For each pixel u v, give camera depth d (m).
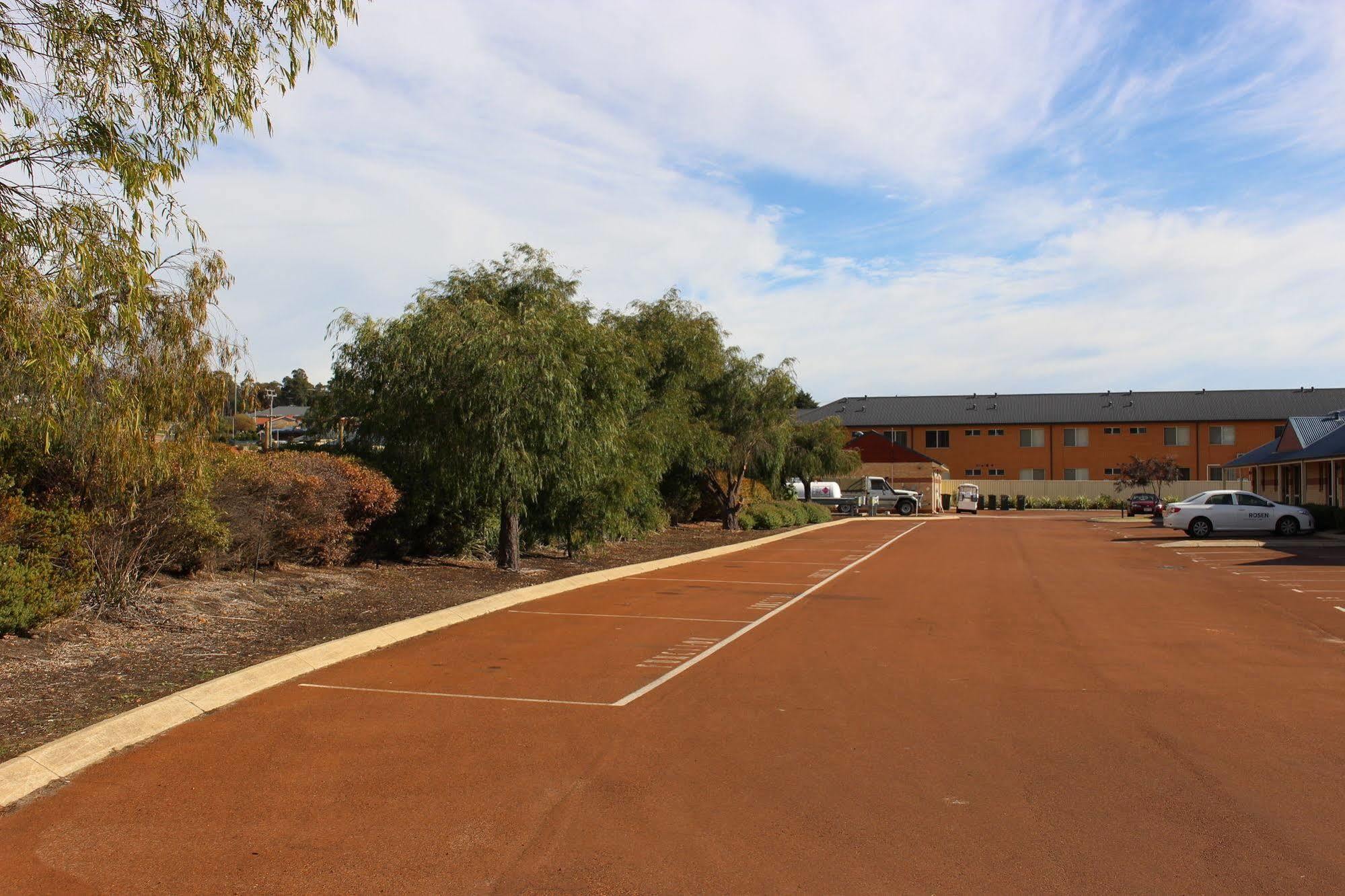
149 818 5.34
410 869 4.66
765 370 35.00
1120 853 4.83
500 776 6.08
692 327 30.30
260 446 17.48
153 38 7.71
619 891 4.43
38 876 4.60
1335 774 6.05
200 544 11.98
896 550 26.72
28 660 8.51
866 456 60.72
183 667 8.82
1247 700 8.09
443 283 18.84
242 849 4.91
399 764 6.32
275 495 13.52
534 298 17.89
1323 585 16.92
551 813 5.41
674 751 6.61
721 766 6.29
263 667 8.90
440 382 16.11
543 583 16.70
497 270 19.20
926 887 4.46
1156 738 6.91
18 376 7.56
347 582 14.70
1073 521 47.84
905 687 8.64
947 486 73.44
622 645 10.89
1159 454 73.31
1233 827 5.16
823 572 19.83
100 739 6.61
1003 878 4.55
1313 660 9.92
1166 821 5.27
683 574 19.44
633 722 7.41
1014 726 7.25
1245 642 11.00
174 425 9.95
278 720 7.44
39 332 6.79
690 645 10.90
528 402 15.98
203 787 5.86
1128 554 24.53
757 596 15.65
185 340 9.45
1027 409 78.12
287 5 8.36
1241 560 22.17
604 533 21.02
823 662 9.88
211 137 8.29
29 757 6.07
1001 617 13.20
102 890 4.45
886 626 12.35
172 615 10.73
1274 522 30.11
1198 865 4.68
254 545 13.48
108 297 8.16
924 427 78.00
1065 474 75.12
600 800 5.62
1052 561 22.62
